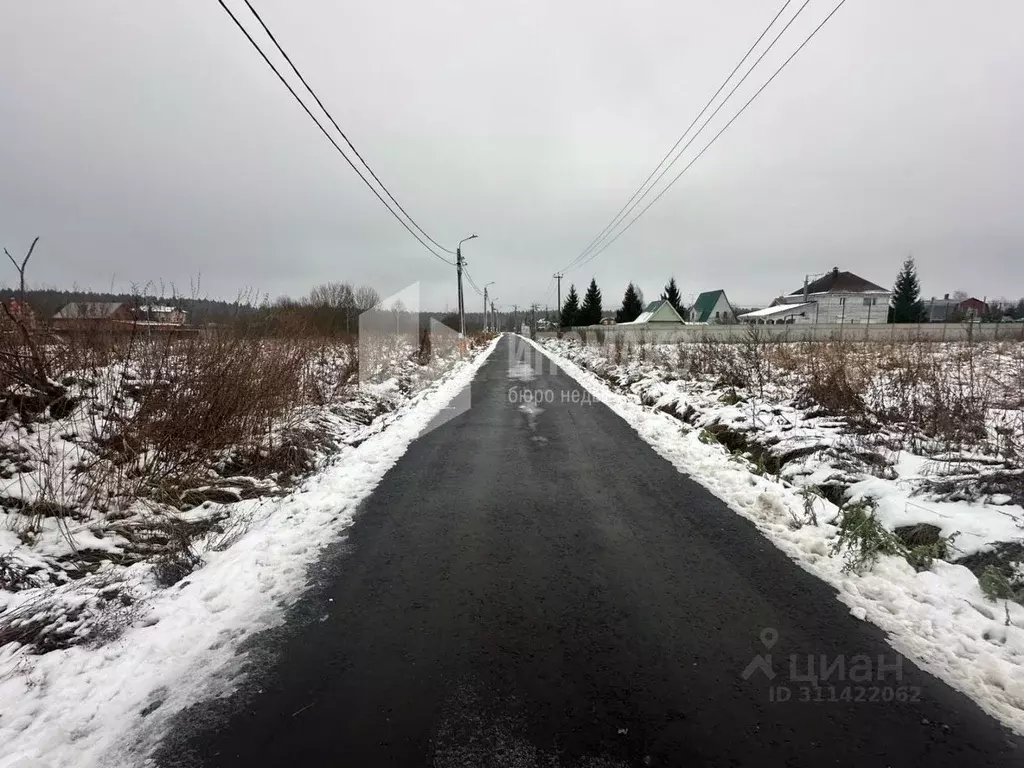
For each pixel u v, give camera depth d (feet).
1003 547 11.28
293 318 32.71
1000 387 27.50
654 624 9.57
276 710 7.45
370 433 27.71
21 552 12.04
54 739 6.80
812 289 173.17
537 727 7.07
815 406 26.22
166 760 6.57
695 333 83.10
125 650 8.74
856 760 6.51
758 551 12.69
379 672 8.27
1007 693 7.74
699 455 21.67
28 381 16.75
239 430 20.72
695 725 7.11
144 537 13.83
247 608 10.18
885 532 12.10
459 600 10.50
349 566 12.06
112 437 16.98
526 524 14.61
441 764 6.47
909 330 70.79
